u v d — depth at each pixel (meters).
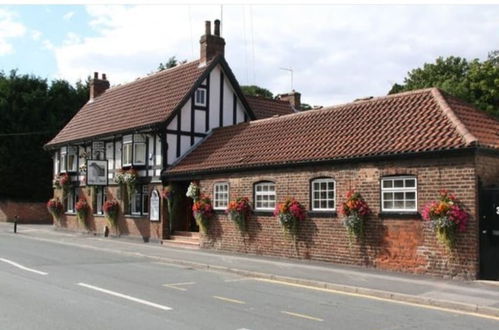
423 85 32.44
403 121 16.53
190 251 20.34
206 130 25.78
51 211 33.28
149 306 9.99
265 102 32.03
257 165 18.89
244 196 19.66
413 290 11.99
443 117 15.59
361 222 15.66
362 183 15.86
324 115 19.92
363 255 15.73
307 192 17.41
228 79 26.66
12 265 15.65
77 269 15.20
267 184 18.98
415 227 14.56
